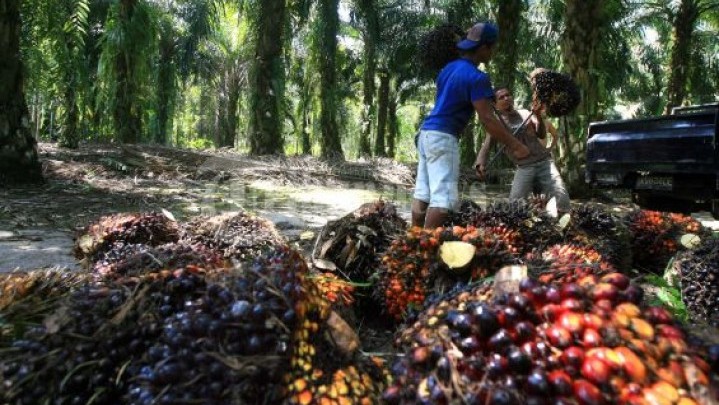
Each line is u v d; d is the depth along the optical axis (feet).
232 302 4.42
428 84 84.89
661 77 73.05
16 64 24.20
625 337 3.67
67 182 26.50
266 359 4.15
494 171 42.47
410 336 4.88
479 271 8.18
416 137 12.41
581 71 31.37
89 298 4.95
